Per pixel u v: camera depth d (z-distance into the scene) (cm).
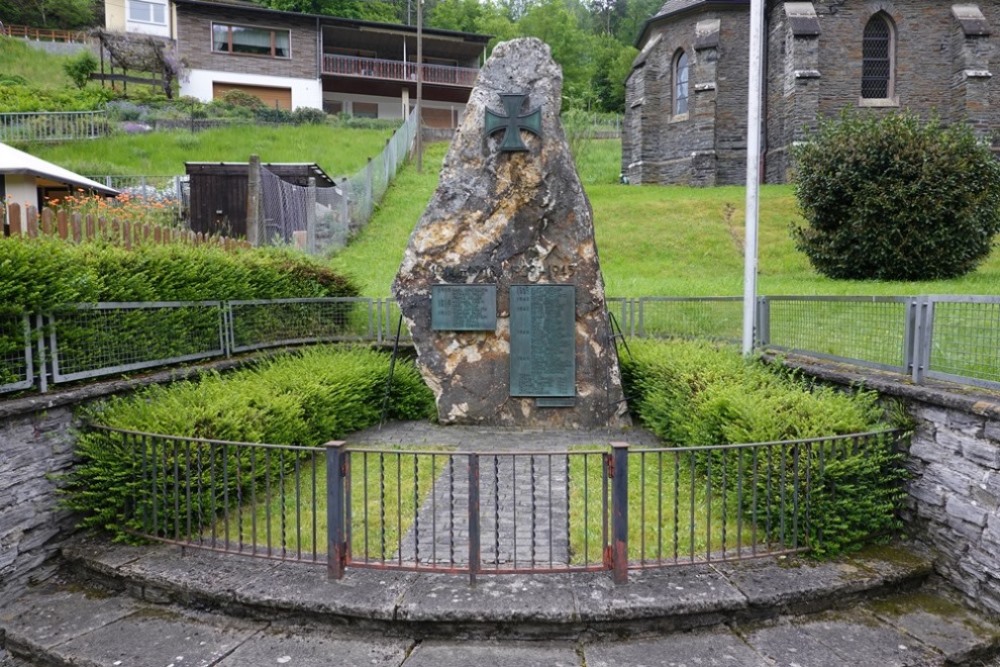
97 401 512
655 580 396
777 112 2289
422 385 836
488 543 446
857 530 452
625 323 967
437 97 4362
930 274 1252
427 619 363
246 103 3612
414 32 4050
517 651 358
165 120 3102
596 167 2992
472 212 762
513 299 759
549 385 761
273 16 3800
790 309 688
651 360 755
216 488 498
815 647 358
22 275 460
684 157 2462
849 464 441
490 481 576
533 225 760
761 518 464
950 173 1220
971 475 409
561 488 556
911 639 366
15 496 439
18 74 4012
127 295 586
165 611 405
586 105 3925
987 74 2106
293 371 707
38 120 2795
